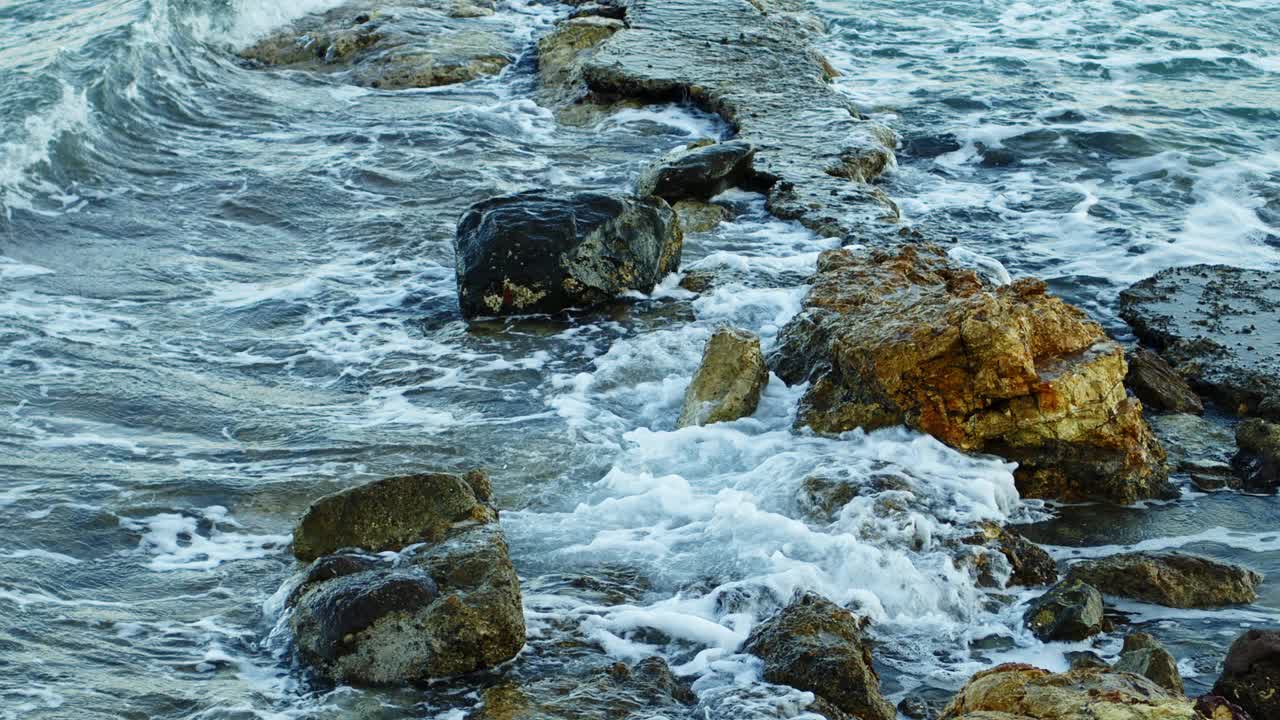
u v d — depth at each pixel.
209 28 17.88
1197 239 12.70
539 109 16.64
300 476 8.06
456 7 21.03
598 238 10.80
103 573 6.93
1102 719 4.80
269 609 6.62
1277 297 10.91
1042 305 8.63
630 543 7.36
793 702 5.76
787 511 7.62
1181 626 6.64
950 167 15.04
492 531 6.87
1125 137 15.50
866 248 11.34
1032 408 8.09
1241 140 15.51
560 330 10.48
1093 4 22.50
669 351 9.88
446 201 13.31
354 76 17.69
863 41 20.44
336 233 12.53
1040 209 13.61
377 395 9.38
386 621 6.07
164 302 10.84
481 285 10.60
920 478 7.80
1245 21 21.34
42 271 11.28
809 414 8.67
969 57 19.44
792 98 16.33
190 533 7.39
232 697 5.84
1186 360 9.80
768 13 20.64
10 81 14.33
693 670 6.21
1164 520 7.89
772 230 12.56
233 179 13.66
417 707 5.85
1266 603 6.89
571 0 22.14
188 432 8.64
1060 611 6.60
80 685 5.82
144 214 12.71
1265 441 8.46
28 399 8.91
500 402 9.27
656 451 8.49
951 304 8.52
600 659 6.27
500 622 6.13
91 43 15.66
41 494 7.62
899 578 6.89
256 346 10.14
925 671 6.30
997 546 7.26
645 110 16.47
